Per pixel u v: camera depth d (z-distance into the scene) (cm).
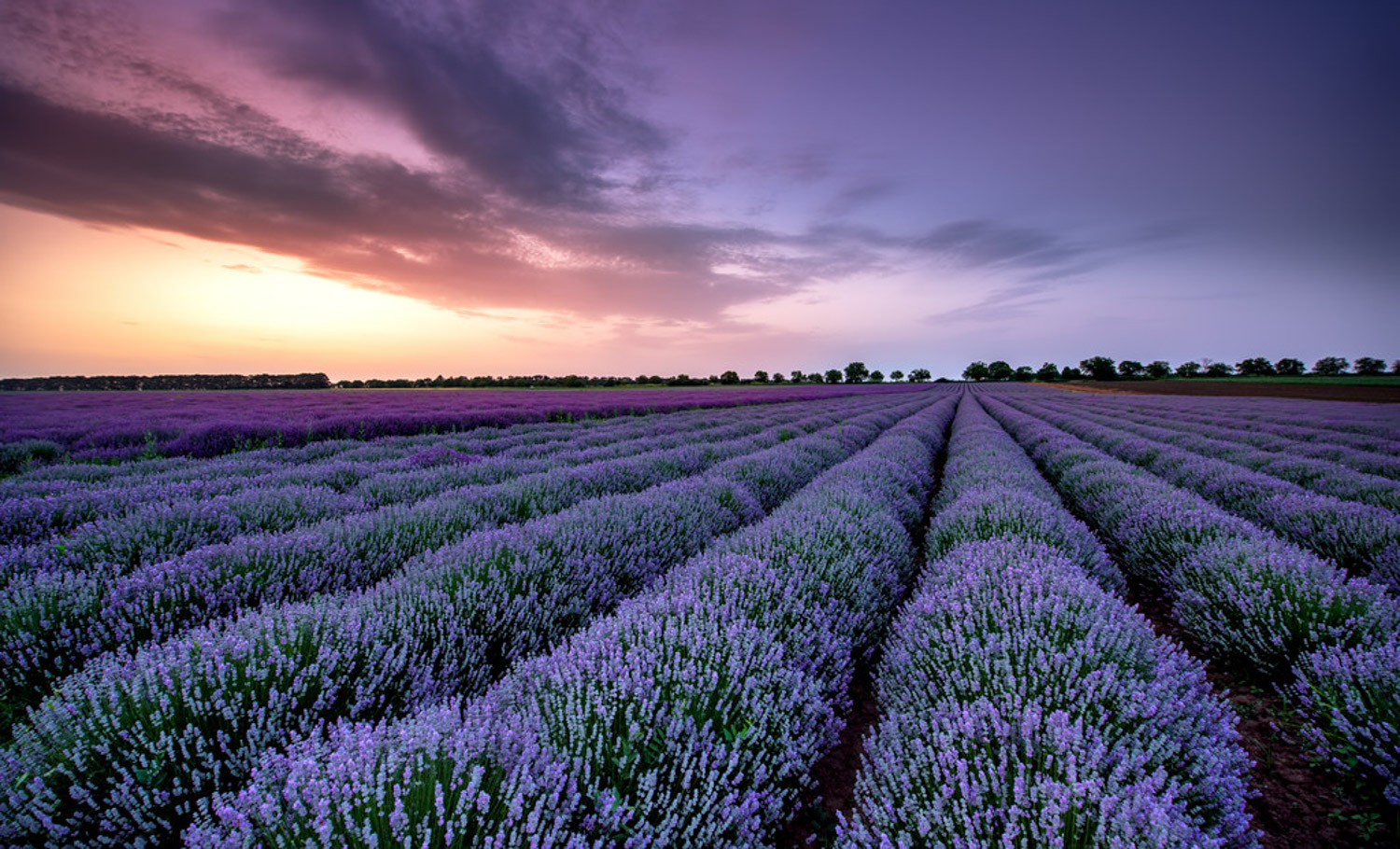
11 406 1988
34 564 372
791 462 899
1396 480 806
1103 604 304
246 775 202
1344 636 299
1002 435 1434
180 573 350
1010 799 184
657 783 191
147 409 1911
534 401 2625
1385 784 236
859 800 204
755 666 252
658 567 450
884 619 384
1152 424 1877
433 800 157
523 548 398
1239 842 187
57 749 188
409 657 283
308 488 633
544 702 223
